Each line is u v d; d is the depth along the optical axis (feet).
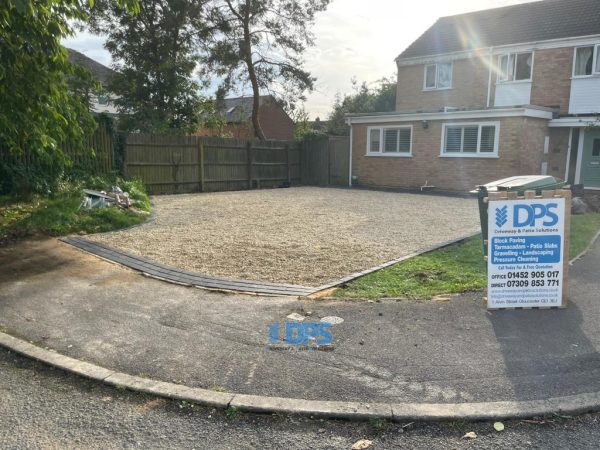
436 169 65.41
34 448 9.93
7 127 26.84
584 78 62.59
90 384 12.50
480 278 20.98
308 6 80.48
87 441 10.18
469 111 60.54
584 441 10.16
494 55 70.69
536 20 71.82
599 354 13.89
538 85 66.90
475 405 11.27
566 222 17.25
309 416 11.02
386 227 34.58
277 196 57.00
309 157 76.23
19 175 37.73
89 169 46.75
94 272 22.33
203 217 38.55
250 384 12.29
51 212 31.89
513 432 10.48
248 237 30.42
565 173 62.64
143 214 37.76
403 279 21.11
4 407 11.43
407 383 12.33
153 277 21.62
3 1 20.31
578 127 60.90
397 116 68.18
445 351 14.11
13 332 15.55
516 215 17.19
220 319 16.62
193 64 84.64
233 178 66.54
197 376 12.71
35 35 22.57
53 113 25.95
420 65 79.51
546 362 13.42
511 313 17.12
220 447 10.04
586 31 63.67
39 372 13.16
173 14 78.38
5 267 22.71
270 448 10.02
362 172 74.02
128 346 14.53
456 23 82.07
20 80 24.22
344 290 19.62
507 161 58.59
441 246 27.61
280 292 19.45
